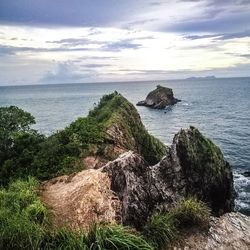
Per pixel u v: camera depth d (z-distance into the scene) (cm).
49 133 8538
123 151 3097
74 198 1474
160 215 1412
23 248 1063
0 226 1137
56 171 2425
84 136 3009
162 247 1269
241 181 4388
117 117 4141
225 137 7375
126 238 1116
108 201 1457
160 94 14288
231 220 1589
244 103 15425
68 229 1165
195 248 1316
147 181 1669
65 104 18262
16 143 3347
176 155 2158
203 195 2325
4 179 2644
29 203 1423
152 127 9112
